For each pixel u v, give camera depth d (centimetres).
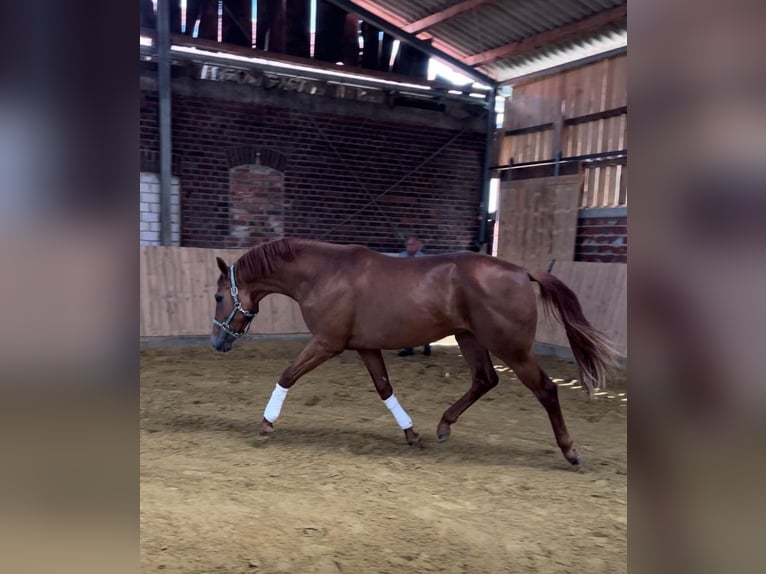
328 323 383
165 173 775
